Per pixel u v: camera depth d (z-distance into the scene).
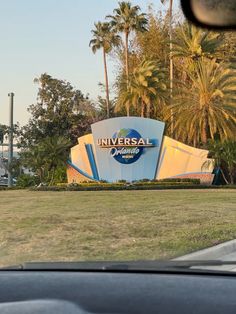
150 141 41.25
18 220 15.85
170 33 52.44
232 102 42.41
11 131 52.06
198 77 43.75
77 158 42.94
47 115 64.19
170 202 23.20
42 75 64.88
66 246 11.43
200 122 43.16
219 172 42.56
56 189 37.06
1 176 74.31
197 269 3.54
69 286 2.89
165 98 50.59
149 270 3.44
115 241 12.12
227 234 13.22
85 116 65.38
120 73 62.00
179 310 2.49
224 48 47.03
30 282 3.00
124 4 58.78
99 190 36.25
